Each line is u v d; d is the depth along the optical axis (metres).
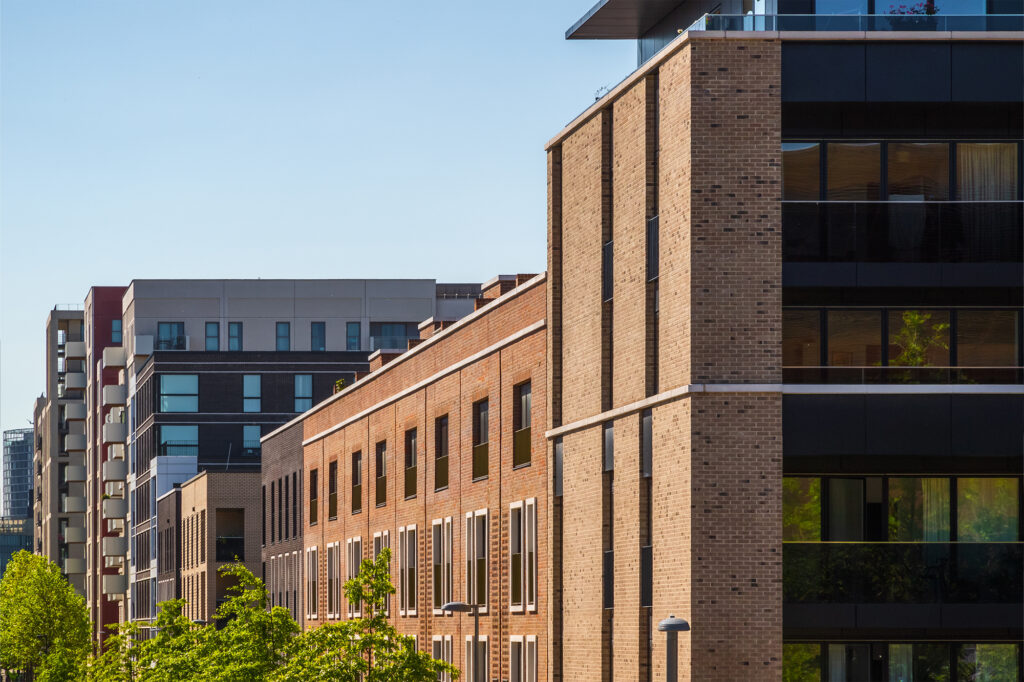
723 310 39.75
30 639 158.50
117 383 181.50
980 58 40.28
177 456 141.12
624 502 44.34
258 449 143.62
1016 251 40.41
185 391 143.50
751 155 40.00
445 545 61.75
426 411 64.81
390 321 160.62
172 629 60.44
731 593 39.12
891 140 40.88
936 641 40.72
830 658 40.44
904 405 39.84
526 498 52.59
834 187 40.69
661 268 41.94
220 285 159.75
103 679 61.00
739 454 39.41
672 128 41.44
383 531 71.44
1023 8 41.47
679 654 39.66
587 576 47.16
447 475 61.94
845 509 41.00
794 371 40.22
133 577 157.88
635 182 44.00
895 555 39.62
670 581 40.56
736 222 39.94
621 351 44.97
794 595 39.41
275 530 97.44
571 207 49.47
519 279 56.34
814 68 40.22
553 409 50.19
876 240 40.31
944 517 41.19
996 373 40.47
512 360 54.19
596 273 46.94
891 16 40.44
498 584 55.44
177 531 129.50
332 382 145.00
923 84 40.19
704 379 39.62
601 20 49.00
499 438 55.47
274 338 159.75
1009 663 40.72
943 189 40.81
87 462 199.50
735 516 39.31
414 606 66.69
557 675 49.69
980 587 39.47
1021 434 39.84
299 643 53.19
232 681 51.47
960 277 40.16
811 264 40.06
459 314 161.75
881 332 40.62
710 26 40.31
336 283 160.38
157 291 159.12
